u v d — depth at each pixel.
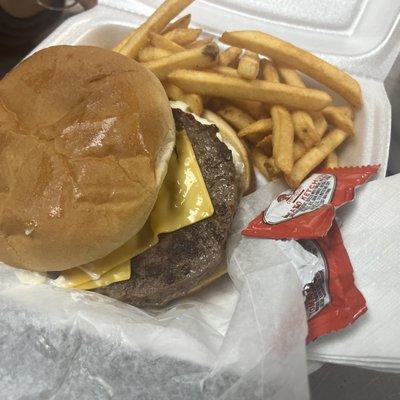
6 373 0.20
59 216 0.21
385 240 0.21
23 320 0.21
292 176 0.26
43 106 0.22
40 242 0.21
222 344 0.20
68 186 0.21
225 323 0.24
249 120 0.29
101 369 0.20
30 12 0.38
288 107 0.28
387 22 0.31
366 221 0.22
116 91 0.22
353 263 0.21
